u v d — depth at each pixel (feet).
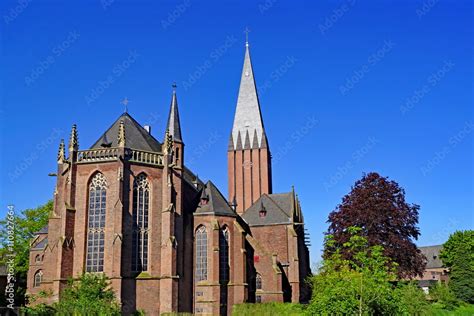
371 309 124.26
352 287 121.29
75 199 192.34
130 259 187.11
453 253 369.30
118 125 219.00
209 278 219.41
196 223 227.20
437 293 260.21
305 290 286.66
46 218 311.27
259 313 213.46
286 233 282.56
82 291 163.84
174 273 192.95
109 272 183.52
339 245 194.70
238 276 229.45
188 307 213.46
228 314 224.53
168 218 197.06
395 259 191.21
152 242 194.59
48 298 183.42
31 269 250.98
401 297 137.49
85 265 186.70
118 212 185.57
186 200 229.86
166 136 207.31
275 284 247.29
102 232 188.55
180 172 212.43
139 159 198.39
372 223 196.85
